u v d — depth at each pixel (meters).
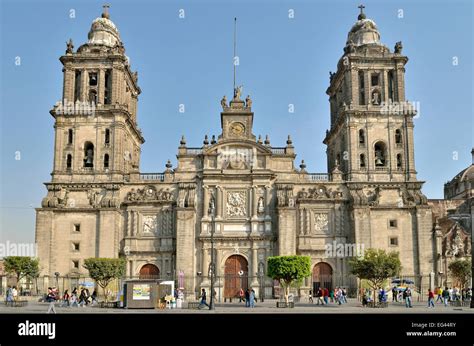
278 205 83.81
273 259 66.12
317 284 83.75
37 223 83.38
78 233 83.50
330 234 85.19
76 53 89.75
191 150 88.56
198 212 85.75
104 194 85.62
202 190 86.31
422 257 82.31
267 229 84.56
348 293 82.38
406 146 87.38
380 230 83.62
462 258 99.31
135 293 60.47
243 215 85.69
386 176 86.50
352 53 90.12
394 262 66.31
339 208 85.88
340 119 90.50
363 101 90.12
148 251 84.31
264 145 88.31
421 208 83.81
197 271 83.25
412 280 82.06
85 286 79.44
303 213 85.94
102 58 89.06
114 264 68.69
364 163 87.06
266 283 82.88
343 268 83.81
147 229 85.69
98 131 87.44
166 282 62.78
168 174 87.31
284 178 87.31
